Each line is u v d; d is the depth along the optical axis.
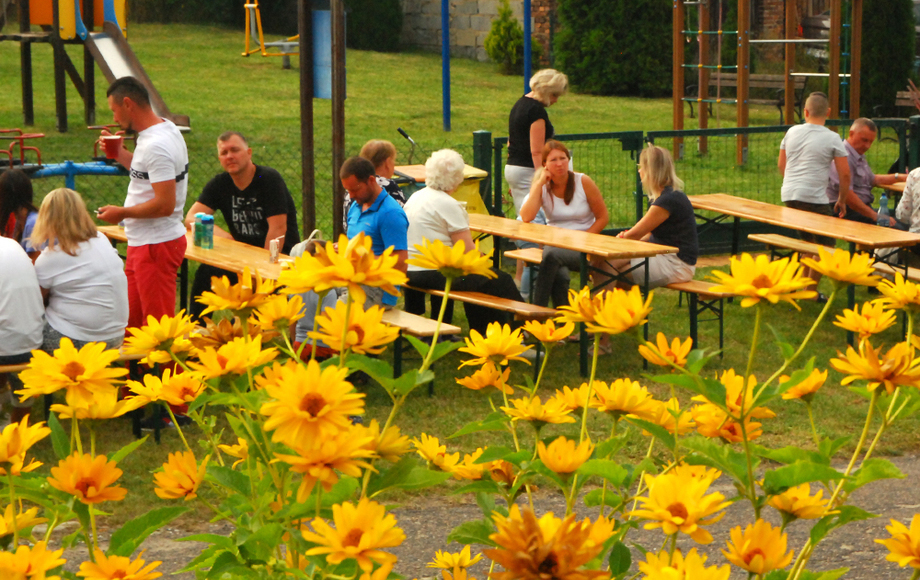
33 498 1.49
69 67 14.55
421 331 5.41
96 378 1.50
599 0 21.72
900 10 18.56
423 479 1.44
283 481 1.48
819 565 3.76
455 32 25.86
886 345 6.88
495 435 5.13
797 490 1.48
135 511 4.13
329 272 1.30
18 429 1.43
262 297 1.53
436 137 15.67
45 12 14.45
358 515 1.24
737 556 1.36
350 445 1.26
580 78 22.16
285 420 1.23
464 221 6.33
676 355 1.69
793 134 8.50
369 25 25.77
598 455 1.65
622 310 1.49
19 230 5.69
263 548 1.41
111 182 11.31
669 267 6.69
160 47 23.53
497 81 22.34
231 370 1.46
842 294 8.20
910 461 4.93
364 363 1.41
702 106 15.90
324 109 17.42
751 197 12.23
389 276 1.33
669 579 1.18
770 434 5.21
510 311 6.03
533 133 8.34
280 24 27.84
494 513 1.60
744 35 14.93
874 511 4.27
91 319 4.96
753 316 7.57
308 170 7.81
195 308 6.34
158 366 5.01
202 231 6.28
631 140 9.66
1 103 16.34
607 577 1.11
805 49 22.09
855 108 16.17
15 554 1.29
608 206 10.99
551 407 1.66
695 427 1.73
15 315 4.75
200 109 16.67
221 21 27.95
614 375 6.23
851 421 5.39
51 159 12.28
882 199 8.89
